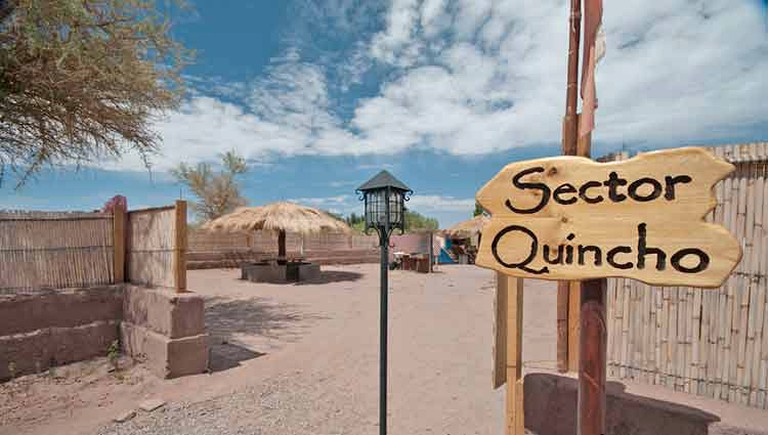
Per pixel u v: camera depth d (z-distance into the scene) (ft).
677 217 5.11
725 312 8.34
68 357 16.19
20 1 15.26
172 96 22.34
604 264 5.51
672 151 5.19
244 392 13.43
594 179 5.68
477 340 20.40
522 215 6.18
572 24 6.73
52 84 16.58
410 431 10.62
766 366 7.84
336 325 24.11
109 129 21.04
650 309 9.25
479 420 11.21
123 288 17.97
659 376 9.08
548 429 9.40
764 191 7.95
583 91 6.36
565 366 9.83
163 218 16.62
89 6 17.72
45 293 15.99
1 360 14.56
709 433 7.34
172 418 11.44
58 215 16.94
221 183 86.02
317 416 11.55
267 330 22.77
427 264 57.26
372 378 14.80
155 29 19.75
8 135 18.70
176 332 14.99
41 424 11.30
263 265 47.16
